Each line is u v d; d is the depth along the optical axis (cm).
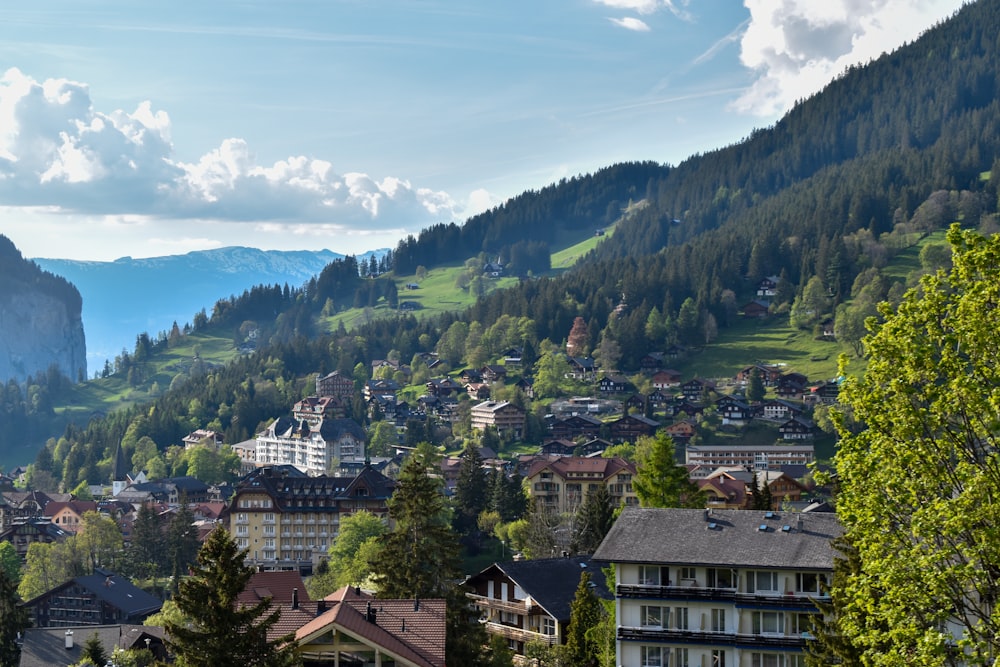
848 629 4475
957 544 4109
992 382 4162
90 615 17725
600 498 14738
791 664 7881
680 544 8262
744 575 8044
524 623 10719
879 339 4444
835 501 4659
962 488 4206
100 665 11112
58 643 11975
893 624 4141
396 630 6694
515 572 10812
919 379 4338
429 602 6981
